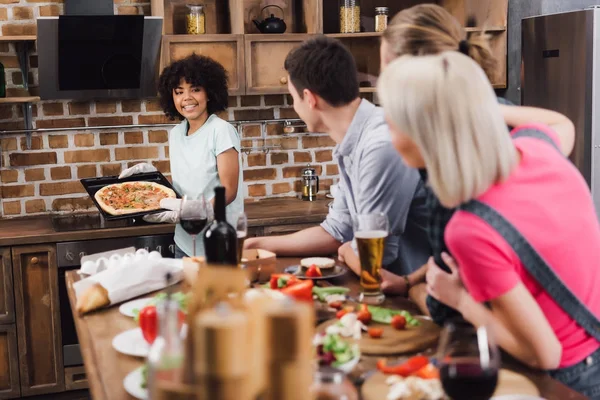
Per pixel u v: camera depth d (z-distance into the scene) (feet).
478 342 4.12
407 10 6.96
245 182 15.66
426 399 4.44
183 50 13.89
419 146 4.88
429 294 6.08
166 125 15.01
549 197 5.16
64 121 14.52
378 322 6.10
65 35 13.05
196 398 3.41
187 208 7.93
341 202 8.82
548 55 13.73
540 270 5.07
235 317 3.39
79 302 6.95
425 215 7.96
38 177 14.47
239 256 7.39
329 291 7.08
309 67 7.84
